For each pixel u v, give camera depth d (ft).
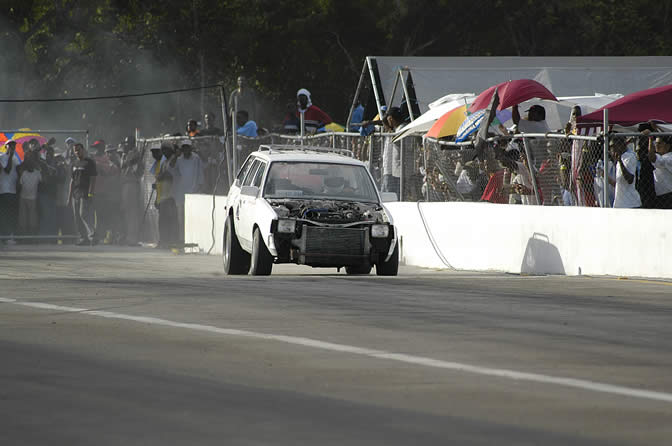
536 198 184.75
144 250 269.44
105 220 301.84
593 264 167.63
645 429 59.21
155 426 58.34
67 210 300.61
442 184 209.56
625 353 86.53
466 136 203.00
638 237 160.97
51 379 72.08
